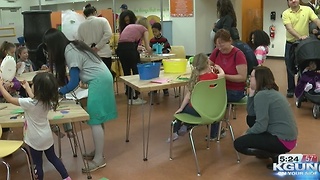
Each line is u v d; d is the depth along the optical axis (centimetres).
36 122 249
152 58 509
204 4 922
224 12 491
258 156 292
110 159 329
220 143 361
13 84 326
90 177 290
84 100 344
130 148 355
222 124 389
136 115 472
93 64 295
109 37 512
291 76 523
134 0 1052
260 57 442
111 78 305
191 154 335
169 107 511
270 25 952
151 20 830
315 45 438
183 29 940
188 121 295
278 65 838
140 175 293
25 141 253
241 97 341
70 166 316
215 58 347
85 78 295
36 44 539
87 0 1084
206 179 282
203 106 288
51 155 266
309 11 495
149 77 340
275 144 277
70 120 254
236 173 291
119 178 289
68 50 286
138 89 305
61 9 1206
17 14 1096
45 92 243
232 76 329
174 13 948
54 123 255
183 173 295
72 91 301
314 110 434
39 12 532
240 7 980
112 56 588
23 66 436
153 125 428
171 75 361
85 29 505
